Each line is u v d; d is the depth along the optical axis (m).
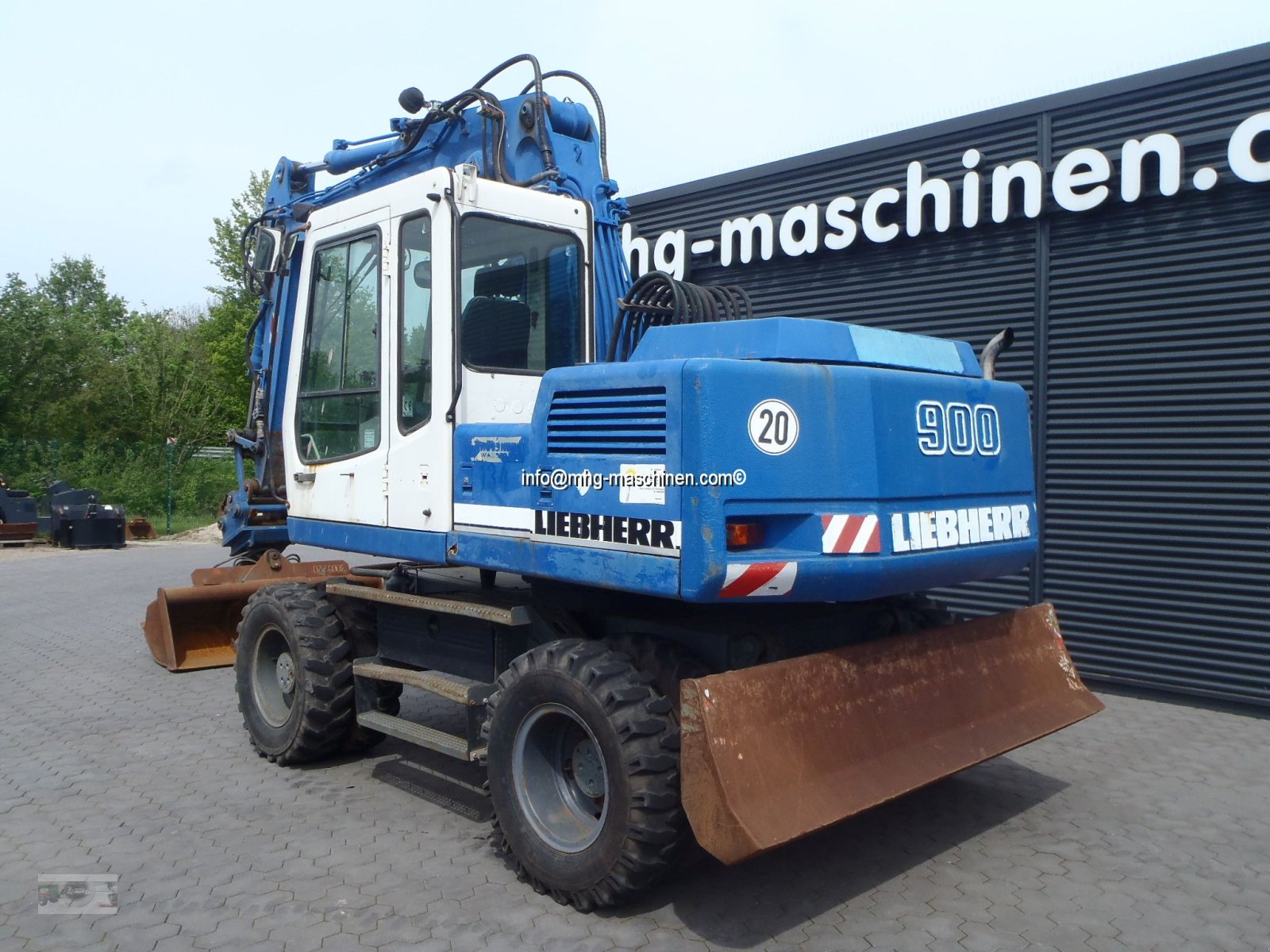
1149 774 5.48
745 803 3.34
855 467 3.68
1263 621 6.48
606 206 5.68
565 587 4.64
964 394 4.21
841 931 3.71
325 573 8.66
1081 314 7.18
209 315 38.81
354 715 5.54
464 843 4.58
